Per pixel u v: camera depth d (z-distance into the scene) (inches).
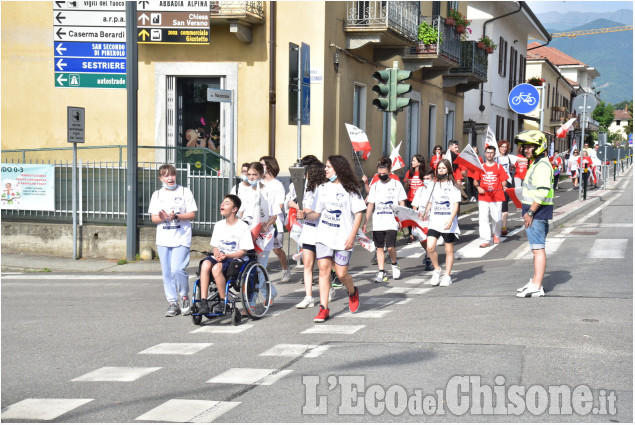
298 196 463.5
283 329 321.4
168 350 287.9
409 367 245.9
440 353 262.7
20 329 334.0
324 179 346.0
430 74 1008.9
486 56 1196.5
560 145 2546.8
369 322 327.6
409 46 829.8
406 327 311.3
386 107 540.7
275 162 390.3
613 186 1403.8
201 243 583.8
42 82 719.7
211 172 580.7
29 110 724.0
